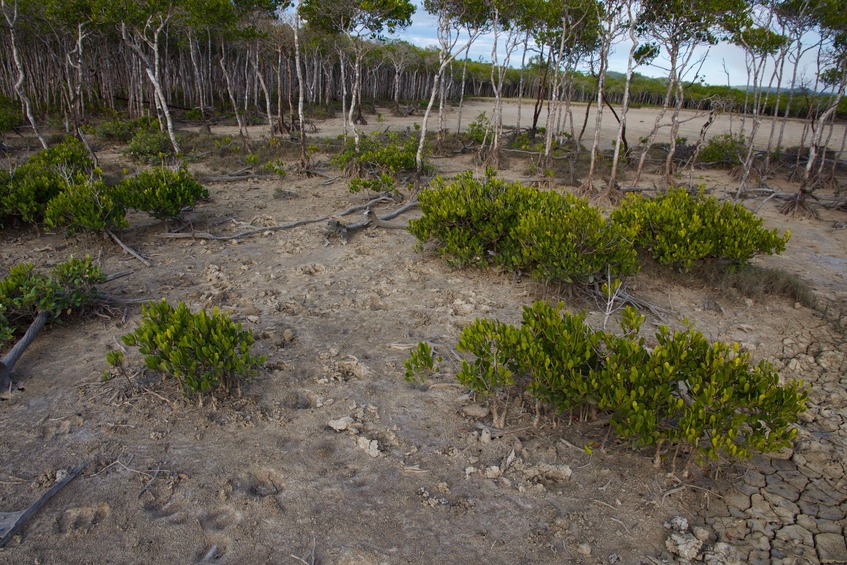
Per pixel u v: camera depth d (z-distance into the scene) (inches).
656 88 2208.4
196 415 156.5
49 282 203.0
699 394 133.8
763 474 141.2
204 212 389.4
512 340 147.3
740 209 285.0
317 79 1560.0
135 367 179.8
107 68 1094.4
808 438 156.8
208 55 1405.0
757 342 218.1
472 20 556.1
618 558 114.1
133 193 320.8
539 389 143.4
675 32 447.2
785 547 117.2
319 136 888.3
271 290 250.8
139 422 152.8
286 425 154.0
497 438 151.1
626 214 291.1
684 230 260.4
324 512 124.3
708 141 749.9
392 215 385.1
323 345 200.8
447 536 118.8
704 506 129.2
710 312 246.1
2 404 160.2
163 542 115.3
